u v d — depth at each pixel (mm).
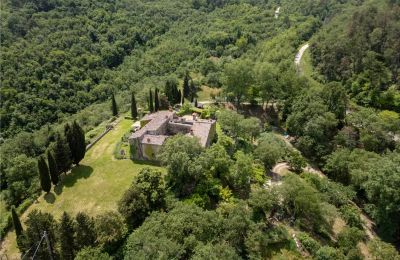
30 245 44500
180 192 57688
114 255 45688
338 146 83000
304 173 73938
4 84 111125
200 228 45594
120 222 46844
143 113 97375
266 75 105125
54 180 62125
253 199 55625
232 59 159875
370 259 55312
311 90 99375
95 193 60688
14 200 64625
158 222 45656
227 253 41750
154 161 70188
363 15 125750
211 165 61375
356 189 72562
